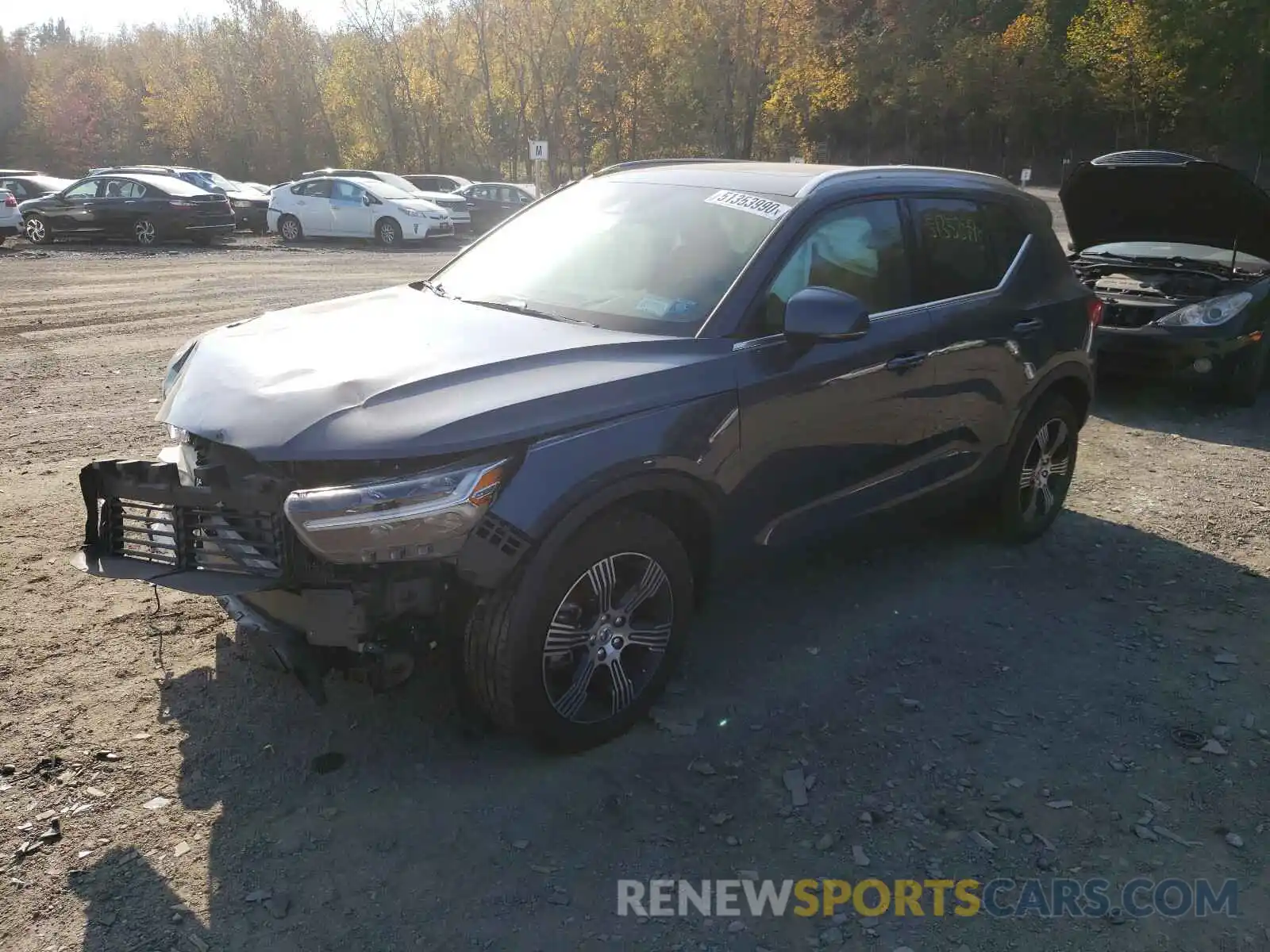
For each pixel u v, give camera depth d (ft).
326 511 9.07
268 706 11.64
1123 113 214.28
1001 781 10.75
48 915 8.43
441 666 12.55
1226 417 26.71
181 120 208.64
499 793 10.25
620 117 161.38
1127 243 29.43
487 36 154.71
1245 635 14.25
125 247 72.90
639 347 11.19
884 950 8.42
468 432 9.41
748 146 156.66
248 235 90.17
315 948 8.22
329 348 11.01
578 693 10.64
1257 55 184.96
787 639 13.73
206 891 8.78
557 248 13.56
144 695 11.77
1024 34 228.22
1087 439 24.48
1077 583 15.88
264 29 191.62
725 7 148.66
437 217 79.36
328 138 196.65
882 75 240.32
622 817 9.97
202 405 10.25
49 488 18.63
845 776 10.73
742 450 11.51
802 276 12.51
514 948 8.31
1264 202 24.18
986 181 16.05
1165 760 11.21
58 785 10.08
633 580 10.93
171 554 10.57
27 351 32.40
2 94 278.67
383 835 9.59
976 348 14.74
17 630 13.15
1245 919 8.88
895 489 14.01
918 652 13.48
